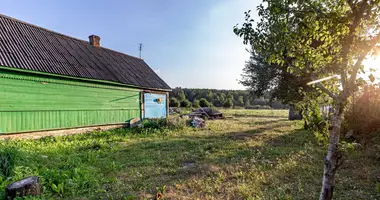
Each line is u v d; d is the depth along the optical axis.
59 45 11.10
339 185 3.82
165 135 10.12
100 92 11.52
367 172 4.34
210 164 5.29
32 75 8.52
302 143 7.67
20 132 8.23
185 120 12.89
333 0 2.36
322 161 5.22
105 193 3.80
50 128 9.23
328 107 2.72
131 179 4.45
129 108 13.32
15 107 8.07
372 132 6.32
